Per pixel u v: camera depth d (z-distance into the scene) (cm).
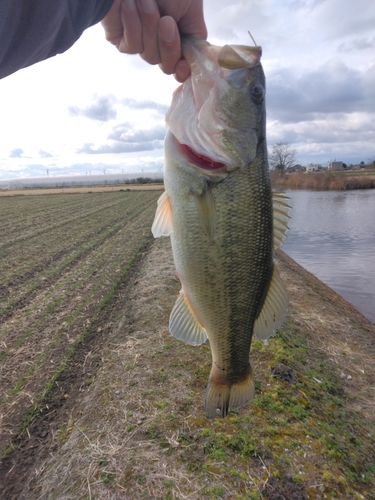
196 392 63
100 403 62
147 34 30
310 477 47
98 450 51
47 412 65
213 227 34
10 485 51
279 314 40
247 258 36
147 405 60
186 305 38
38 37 24
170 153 35
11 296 124
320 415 62
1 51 24
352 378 80
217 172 34
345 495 46
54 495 47
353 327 111
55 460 53
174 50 31
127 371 71
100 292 127
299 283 148
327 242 291
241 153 34
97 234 245
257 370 70
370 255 244
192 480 46
